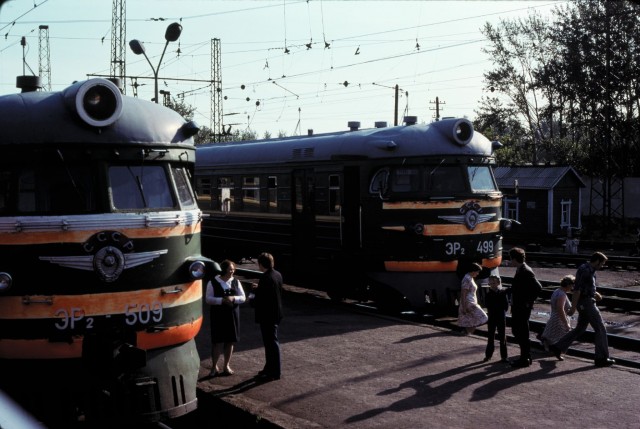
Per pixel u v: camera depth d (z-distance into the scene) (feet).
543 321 48.19
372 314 47.16
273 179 57.62
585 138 161.79
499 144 51.29
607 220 124.67
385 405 28.27
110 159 25.00
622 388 30.60
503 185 120.37
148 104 26.99
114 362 23.89
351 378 32.07
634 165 137.59
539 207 116.47
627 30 138.31
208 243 67.87
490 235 48.52
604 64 140.77
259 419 26.84
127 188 25.31
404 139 47.50
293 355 36.19
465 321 41.81
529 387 30.73
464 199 47.34
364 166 48.55
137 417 24.40
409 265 47.01
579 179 118.42
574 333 35.22
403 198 47.09
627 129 136.56
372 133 49.60
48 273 23.61
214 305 32.40
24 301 23.54
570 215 118.42
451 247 47.01
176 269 25.75
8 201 24.22
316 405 28.32
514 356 36.04
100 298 23.98
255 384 31.22
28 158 24.22
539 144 161.17
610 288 57.93
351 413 27.32
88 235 23.93
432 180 47.37
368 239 48.60
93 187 24.64
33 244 23.63
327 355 36.11
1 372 24.03
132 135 25.35
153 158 25.84
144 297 24.70
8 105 24.76
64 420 23.68
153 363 25.02
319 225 52.70
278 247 57.41
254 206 60.18
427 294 47.14
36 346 23.54
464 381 31.63
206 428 29.48
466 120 47.93
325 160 51.67
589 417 26.81
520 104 166.40
